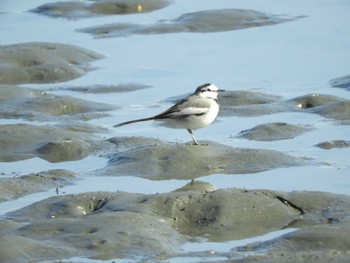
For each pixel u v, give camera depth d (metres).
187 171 17.52
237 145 19.47
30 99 23.14
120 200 15.27
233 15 32.00
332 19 31.83
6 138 19.88
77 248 13.40
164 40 30.19
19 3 36.47
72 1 35.41
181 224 14.54
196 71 26.33
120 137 19.95
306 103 22.38
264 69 26.14
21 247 13.30
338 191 16.27
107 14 34.22
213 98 19.16
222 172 17.45
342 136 19.83
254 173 17.42
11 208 15.73
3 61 26.95
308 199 15.04
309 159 18.19
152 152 18.19
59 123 21.59
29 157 19.19
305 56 27.38
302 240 13.40
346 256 12.87
